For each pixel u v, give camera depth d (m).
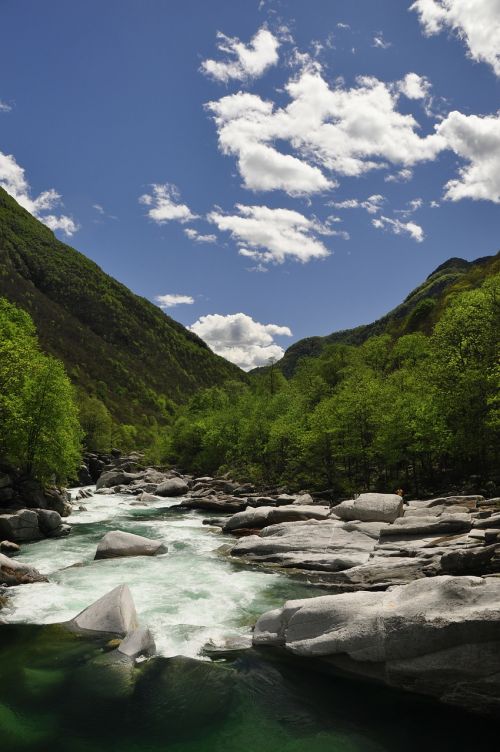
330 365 110.00
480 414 42.53
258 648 15.81
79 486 86.56
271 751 10.91
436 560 22.52
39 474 45.09
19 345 46.66
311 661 14.84
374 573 23.17
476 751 11.01
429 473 51.72
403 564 23.06
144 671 14.34
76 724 11.78
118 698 12.95
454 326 57.66
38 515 34.84
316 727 11.86
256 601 20.61
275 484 63.22
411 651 13.29
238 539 33.12
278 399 84.94
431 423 45.09
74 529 38.69
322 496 51.31
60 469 46.31
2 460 42.91
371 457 52.12
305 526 31.27
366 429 52.75
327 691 13.47
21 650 15.33
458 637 12.77
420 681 13.17
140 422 192.88
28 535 33.31
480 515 27.25
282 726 11.88
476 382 43.19
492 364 46.16
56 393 45.94
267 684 13.76
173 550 30.69
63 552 29.53
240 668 14.60
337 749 11.02
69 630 16.78
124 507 54.84
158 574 24.53
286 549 28.25
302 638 15.24
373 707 12.73
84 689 13.30
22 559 27.52
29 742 11.05
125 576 23.94
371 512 31.42
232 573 25.09
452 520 26.19
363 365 96.62
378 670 13.88
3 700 12.70
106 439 114.94
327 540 28.52
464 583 13.99
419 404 48.34
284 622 16.05
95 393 192.25
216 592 21.72
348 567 24.89
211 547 31.86
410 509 32.81
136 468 99.19
